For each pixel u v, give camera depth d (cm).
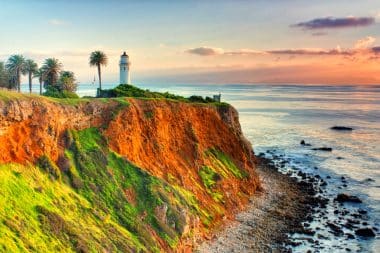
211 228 6712
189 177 7500
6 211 4406
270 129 18850
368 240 6750
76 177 5816
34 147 5484
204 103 10131
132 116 7288
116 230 5353
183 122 8531
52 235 4588
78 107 6606
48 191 5184
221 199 7562
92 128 6769
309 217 7619
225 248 6219
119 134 6900
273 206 8125
